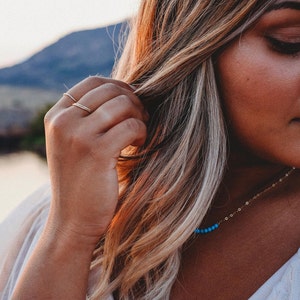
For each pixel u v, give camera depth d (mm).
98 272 1317
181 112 1228
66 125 1169
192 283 1259
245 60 1097
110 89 1187
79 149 1164
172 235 1222
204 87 1188
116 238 1276
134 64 1312
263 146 1131
